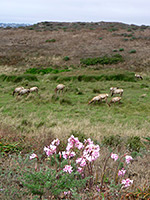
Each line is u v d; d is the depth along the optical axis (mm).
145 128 10758
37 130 9094
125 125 11578
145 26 67812
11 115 12789
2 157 4711
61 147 5543
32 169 3781
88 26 65875
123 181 3367
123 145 6730
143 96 17562
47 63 31328
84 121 11891
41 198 3293
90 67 29688
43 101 15703
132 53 36250
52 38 48625
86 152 3373
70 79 22562
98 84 21438
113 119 12742
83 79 22844
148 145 7129
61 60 32750
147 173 4445
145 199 3297
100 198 3164
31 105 15062
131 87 20734
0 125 9008
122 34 51031
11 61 31766
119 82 22359
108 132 9555
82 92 18562
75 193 3135
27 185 3295
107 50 38375
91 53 36344
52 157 4559
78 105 15383
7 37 50469
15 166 4086
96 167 4199
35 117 12602
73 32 55250
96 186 3555
